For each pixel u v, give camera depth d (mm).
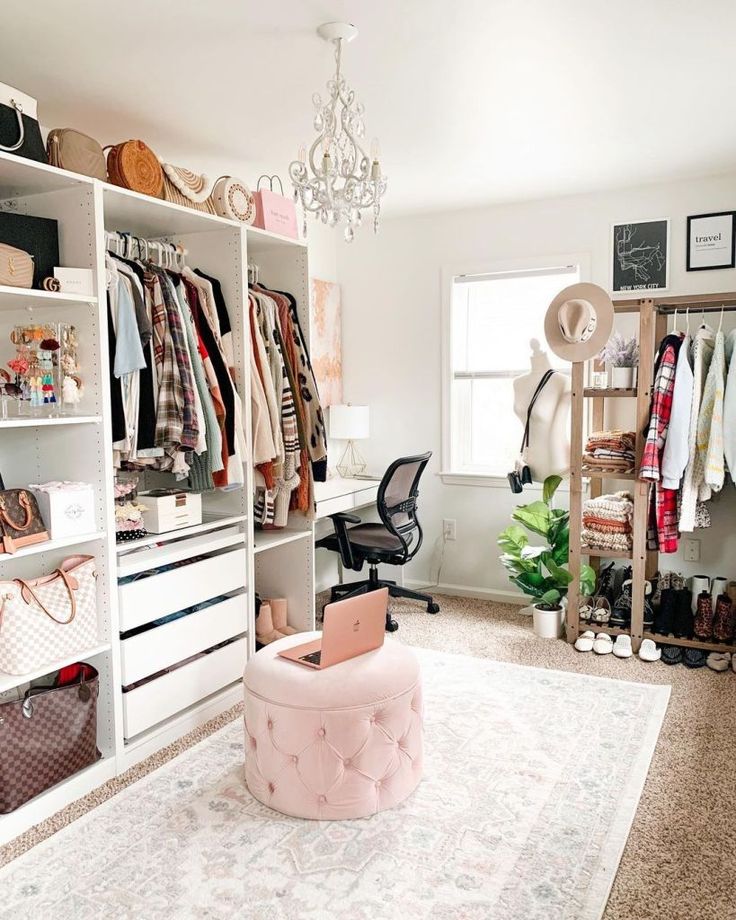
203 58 2371
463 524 4613
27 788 2223
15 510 2256
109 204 2623
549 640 3789
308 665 2334
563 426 3980
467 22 2146
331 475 4805
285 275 3549
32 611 2252
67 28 2154
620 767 2506
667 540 3494
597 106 2814
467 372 4578
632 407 4082
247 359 3072
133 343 2480
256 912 1835
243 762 2578
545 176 3756
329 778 2188
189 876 1972
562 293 3670
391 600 4547
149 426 2635
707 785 2400
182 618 2803
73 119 2902
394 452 4785
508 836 2129
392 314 4707
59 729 2311
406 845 2092
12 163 2127
